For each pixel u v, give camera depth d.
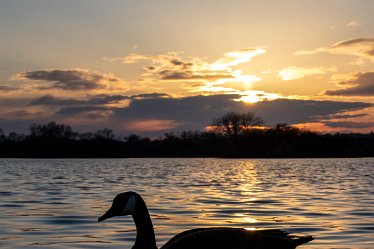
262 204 22.31
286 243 9.30
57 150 142.12
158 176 48.62
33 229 15.38
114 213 9.98
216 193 28.25
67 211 19.52
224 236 9.56
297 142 142.12
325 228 15.68
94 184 36.03
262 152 143.75
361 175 50.62
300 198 25.23
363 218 17.78
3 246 12.91
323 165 85.56
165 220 17.12
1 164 92.25
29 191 29.28
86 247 12.79
